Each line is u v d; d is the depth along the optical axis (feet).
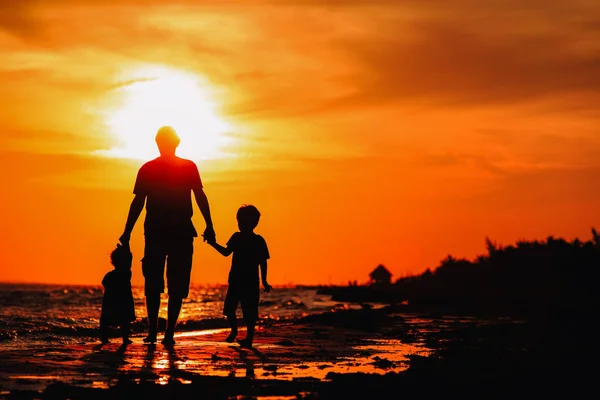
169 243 49.52
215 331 66.23
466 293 156.15
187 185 50.14
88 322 72.23
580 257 165.37
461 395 33.22
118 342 53.11
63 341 54.29
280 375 37.32
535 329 67.82
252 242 51.44
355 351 49.39
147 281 49.70
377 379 35.99
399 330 67.36
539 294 138.51
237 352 46.24
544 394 34.06
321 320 77.87
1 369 36.14
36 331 58.75
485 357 45.60
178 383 33.68
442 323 77.41
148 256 49.62
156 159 50.21
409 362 44.24
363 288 202.18
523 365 41.91
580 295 132.16
